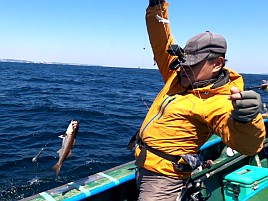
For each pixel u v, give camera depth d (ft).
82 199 5.82
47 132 23.72
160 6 5.36
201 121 4.34
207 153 8.84
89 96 53.26
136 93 62.28
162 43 5.45
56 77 110.01
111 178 6.59
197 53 4.33
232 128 3.44
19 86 65.46
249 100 3.11
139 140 5.06
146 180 4.86
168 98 4.67
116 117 32.63
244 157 8.68
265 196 7.16
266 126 10.49
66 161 17.21
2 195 13.12
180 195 4.85
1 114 31.22
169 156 4.57
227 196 7.91
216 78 4.42
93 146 20.45
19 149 19.19
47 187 14.06
